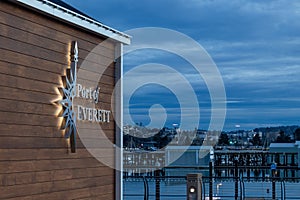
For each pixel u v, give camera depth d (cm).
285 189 1575
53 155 911
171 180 1605
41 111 877
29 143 846
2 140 784
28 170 842
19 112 822
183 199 1559
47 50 896
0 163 779
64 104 931
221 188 1698
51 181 904
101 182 1072
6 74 793
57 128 922
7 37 798
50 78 903
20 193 822
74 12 945
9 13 804
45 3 865
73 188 972
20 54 827
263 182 1691
